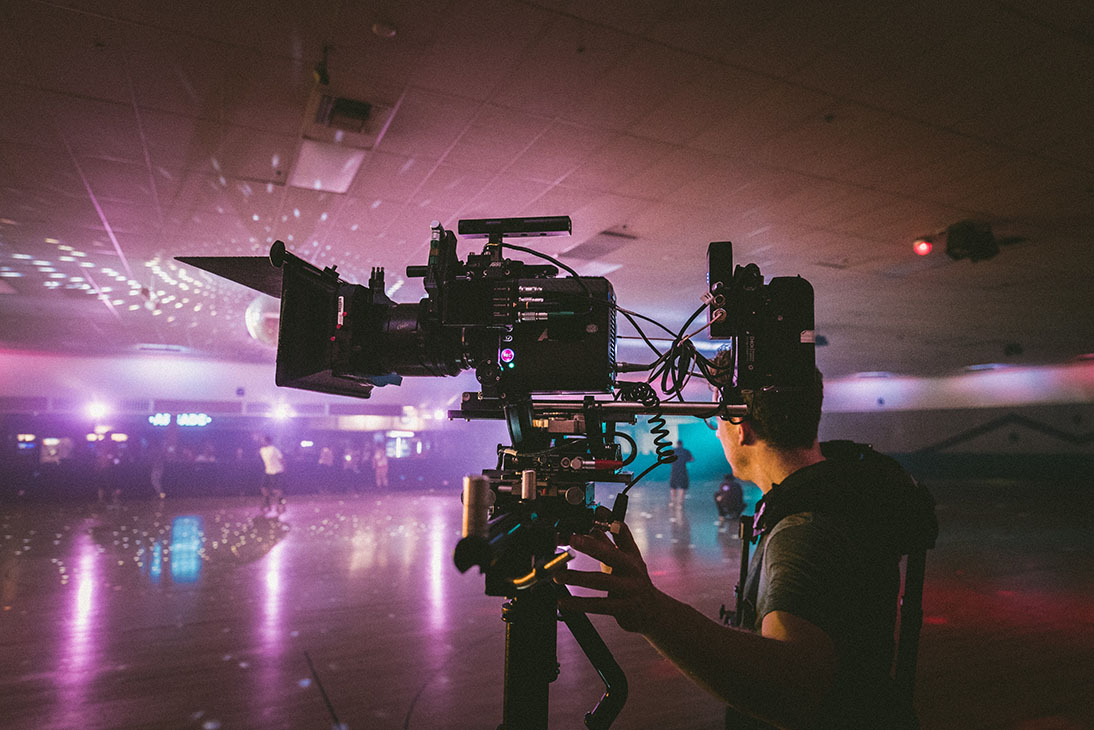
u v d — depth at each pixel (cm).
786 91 357
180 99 362
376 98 364
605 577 75
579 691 334
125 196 502
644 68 336
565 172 461
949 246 572
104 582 554
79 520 980
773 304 127
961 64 331
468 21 299
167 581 560
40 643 394
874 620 89
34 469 1265
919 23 299
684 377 137
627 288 812
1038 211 531
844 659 76
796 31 306
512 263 144
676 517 1037
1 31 301
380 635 414
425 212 538
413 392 1535
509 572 71
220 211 535
